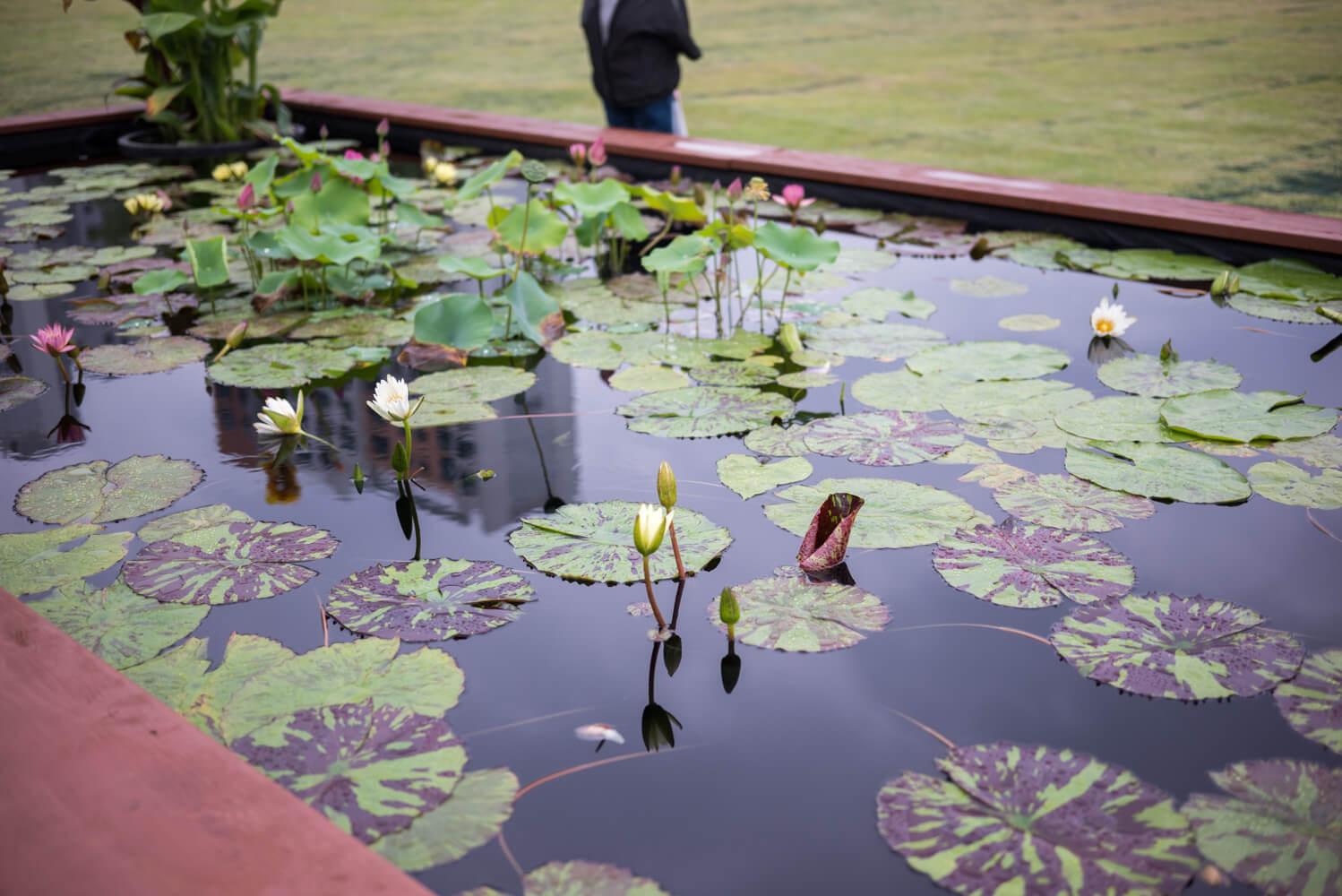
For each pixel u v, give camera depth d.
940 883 0.89
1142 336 2.27
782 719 1.12
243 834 0.85
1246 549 1.42
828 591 1.35
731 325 2.46
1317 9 9.62
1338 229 2.67
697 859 0.93
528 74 8.06
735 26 10.77
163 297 2.72
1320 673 1.16
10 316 2.57
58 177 4.27
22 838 0.84
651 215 3.52
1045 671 1.18
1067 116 6.10
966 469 1.68
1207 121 5.79
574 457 1.77
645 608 1.32
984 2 11.73
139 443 1.86
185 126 4.75
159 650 1.23
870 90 7.26
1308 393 1.94
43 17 10.98
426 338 2.24
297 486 1.69
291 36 10.47
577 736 1.09
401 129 4.85
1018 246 3.02
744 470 1.69
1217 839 0.93
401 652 1.23
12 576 1.40
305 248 2.48
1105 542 1.45
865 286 2.73
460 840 0.94
